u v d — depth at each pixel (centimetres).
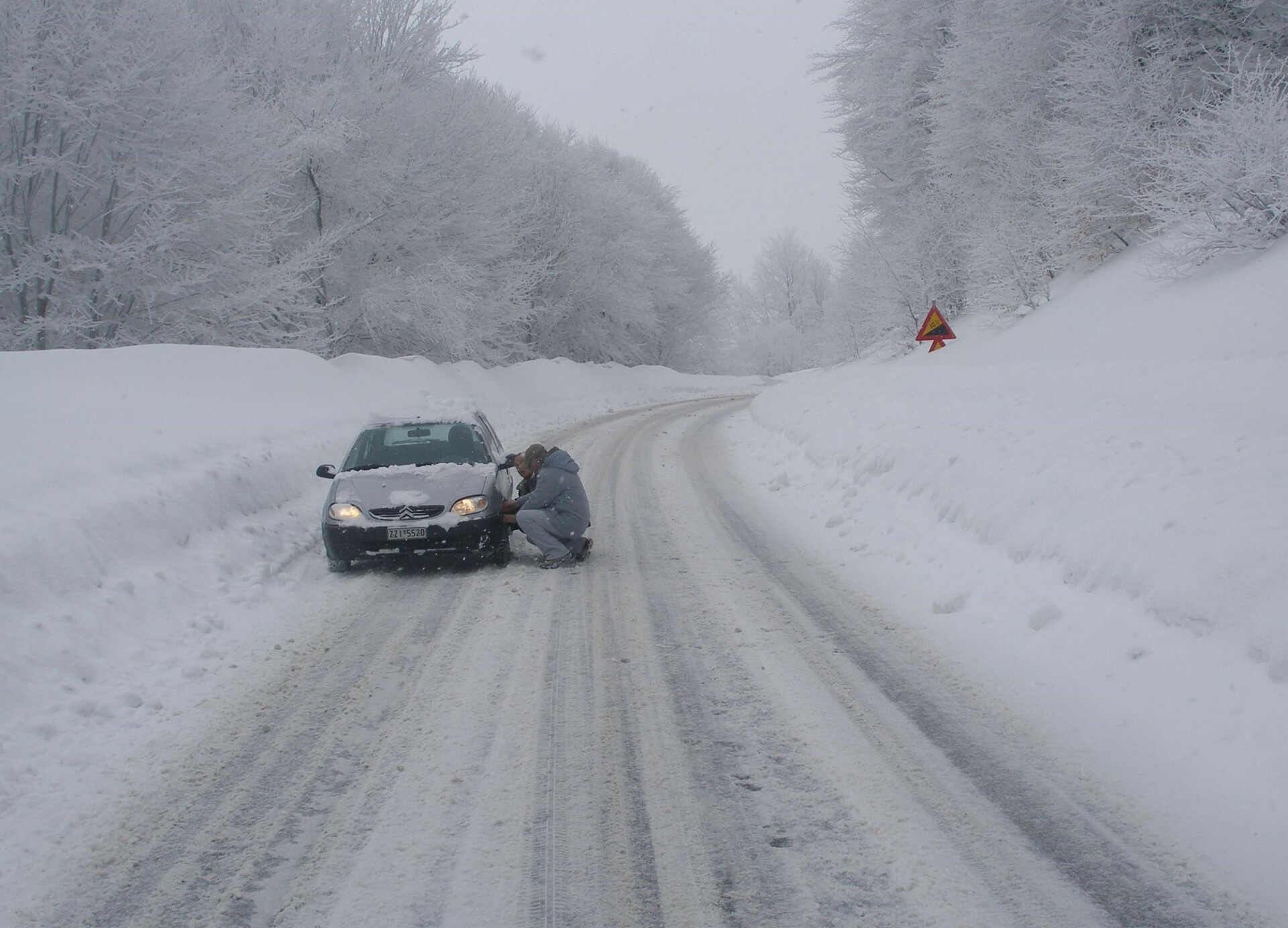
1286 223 1134
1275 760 362
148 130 1736
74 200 1758
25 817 368
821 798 365
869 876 309
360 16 2459
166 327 1895
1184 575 483
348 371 1909
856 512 927
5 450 800
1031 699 459
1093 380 984
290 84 2214
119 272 1738
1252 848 318
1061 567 584
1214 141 1227
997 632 557
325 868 322
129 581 645
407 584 746
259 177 1923
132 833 352
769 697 474
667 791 373
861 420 1290
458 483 796
